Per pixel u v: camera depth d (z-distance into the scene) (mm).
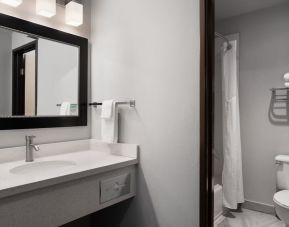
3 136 1549
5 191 1020
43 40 1746
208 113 1425
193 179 1462
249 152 2877
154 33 1638
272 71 2689
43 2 1649
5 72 1560
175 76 1537
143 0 1700
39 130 1729
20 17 1625
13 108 1593
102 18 1970
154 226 1648
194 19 1456
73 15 1833
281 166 2490
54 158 1679
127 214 1809
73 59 1930
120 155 1806
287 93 2598
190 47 1473
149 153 1669
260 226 2428
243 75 2900
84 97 2010
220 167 3000
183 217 1510
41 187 1149
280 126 2652
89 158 1689
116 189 1581
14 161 1559
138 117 1730
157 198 1630
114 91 1886
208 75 1421
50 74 1786
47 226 1199
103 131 1853
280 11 2629
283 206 2035
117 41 1861
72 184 1313
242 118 2926
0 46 1536
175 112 1537
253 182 2850
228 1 2564
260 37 2766
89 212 1407
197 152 1443
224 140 2693
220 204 2545
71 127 1934
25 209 1114
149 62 1665
